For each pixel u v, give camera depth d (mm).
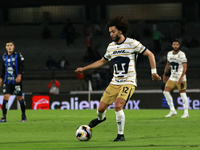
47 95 54281
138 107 53094
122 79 19938
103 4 92938
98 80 65312
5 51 97562
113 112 43938
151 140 20016
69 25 95062
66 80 75312
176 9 101562
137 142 19188
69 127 27594
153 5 102000
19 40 101562
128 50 19734
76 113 43188
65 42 99125
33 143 19391
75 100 54031
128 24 19891
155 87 66812
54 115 40094
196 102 51875
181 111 45781
